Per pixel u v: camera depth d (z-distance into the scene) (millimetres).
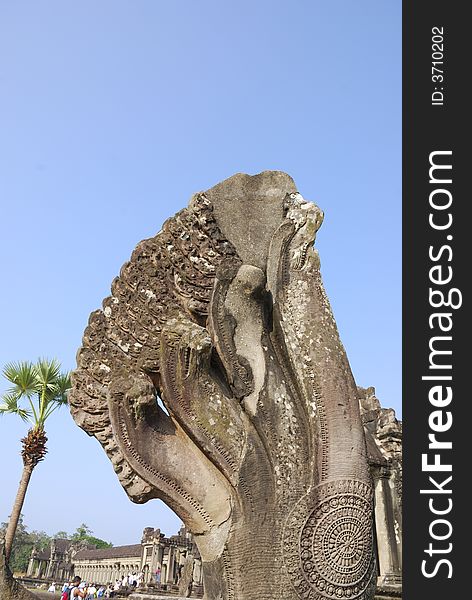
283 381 4445
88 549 67000
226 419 4402
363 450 4238
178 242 4773
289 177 5121
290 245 4820
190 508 4320
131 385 4410
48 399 19172
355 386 4418
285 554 3979
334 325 4574
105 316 4730
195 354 4398
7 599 9805
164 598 8945
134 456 4316
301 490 4105
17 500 18203
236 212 4988
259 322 4598
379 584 9555
